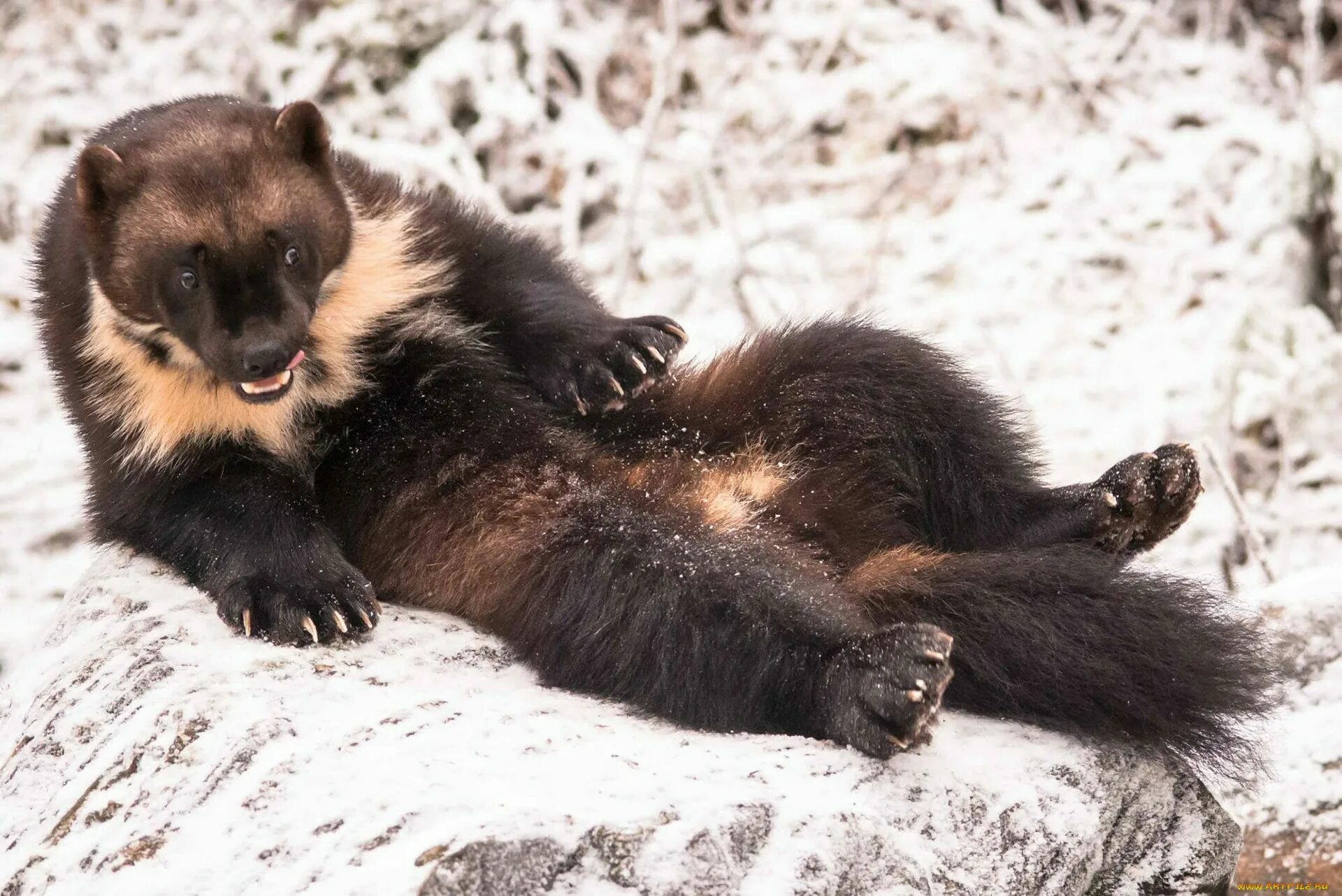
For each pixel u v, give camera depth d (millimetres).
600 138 16000
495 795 5625
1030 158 16062
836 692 6391
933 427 8055
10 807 6578
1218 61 16984
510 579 7523
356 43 16359
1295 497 13305
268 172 7480
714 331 14484
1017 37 16859
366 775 5809
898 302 14758
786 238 15516
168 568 7988
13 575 13039
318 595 7219
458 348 8148
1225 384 13875
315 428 8078
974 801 6199
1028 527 7977
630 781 5789
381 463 8031
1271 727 8188
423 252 8398
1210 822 6906
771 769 6059
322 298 7910
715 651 6688
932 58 16469
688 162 15797
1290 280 14828
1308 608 8680
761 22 17203
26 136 16500
